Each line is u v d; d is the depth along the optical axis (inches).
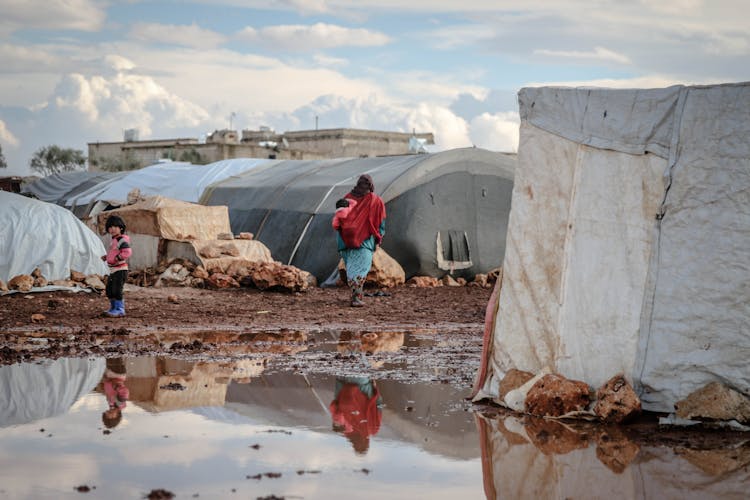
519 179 291.7
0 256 658.2
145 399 280.2
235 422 249.0
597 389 271.1
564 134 283.3
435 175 836.6
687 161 265.0
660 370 263.6
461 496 182.5
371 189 625.9
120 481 187.6
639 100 272.7
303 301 657.6
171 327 491.5
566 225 281.6
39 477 190.1
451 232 842.2
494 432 242.7
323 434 236.7
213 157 2714.1
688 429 247.9
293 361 368.2
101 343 416.5
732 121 260.2
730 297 256.5
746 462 210.8
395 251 814.5
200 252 769.6
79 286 660.7
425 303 655.8
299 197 908.0
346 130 2918.3
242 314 563.8
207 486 185.0
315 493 181.8
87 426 240.2
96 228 947.3
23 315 526.9
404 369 351.3
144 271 784.9
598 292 275.0
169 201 830.5
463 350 410.0
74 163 3353.8
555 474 200.2
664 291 265.7
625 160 274.1
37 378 315.9
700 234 262.5
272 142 2837.1
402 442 229.1
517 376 283.7
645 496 183.8
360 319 550.3
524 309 287.4
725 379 255.3
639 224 271.0
